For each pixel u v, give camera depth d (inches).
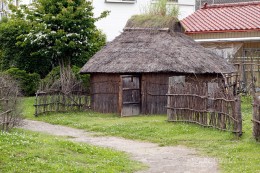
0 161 448.8
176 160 528.4
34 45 1143.6
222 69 907.4
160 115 856.3
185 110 734.5
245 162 499.8
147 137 659.4
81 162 486.0
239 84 994.1
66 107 912.3
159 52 882.8
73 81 932.0
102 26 1378.0
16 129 674.8
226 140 609.3
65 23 1087.0
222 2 1600.6
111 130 714.2
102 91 909.8
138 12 1401.3
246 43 1104.8
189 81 866.8
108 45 954.1
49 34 1082.1
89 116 861.8
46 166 449.1
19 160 458.0
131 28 970.7
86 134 698.8
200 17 1199.6
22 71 1136.2
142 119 804.0
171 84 768.3
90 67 907.4
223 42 1114.7
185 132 668.7
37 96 863.1
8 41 1189.1
